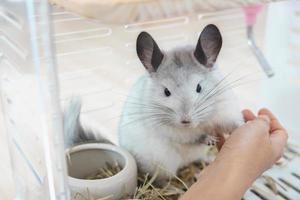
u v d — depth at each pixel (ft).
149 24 2.69
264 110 2.19
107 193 1.83
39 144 1.70
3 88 2.17
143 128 1.91
